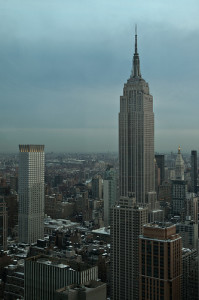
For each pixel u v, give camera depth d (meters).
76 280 199.75
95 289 181.88
